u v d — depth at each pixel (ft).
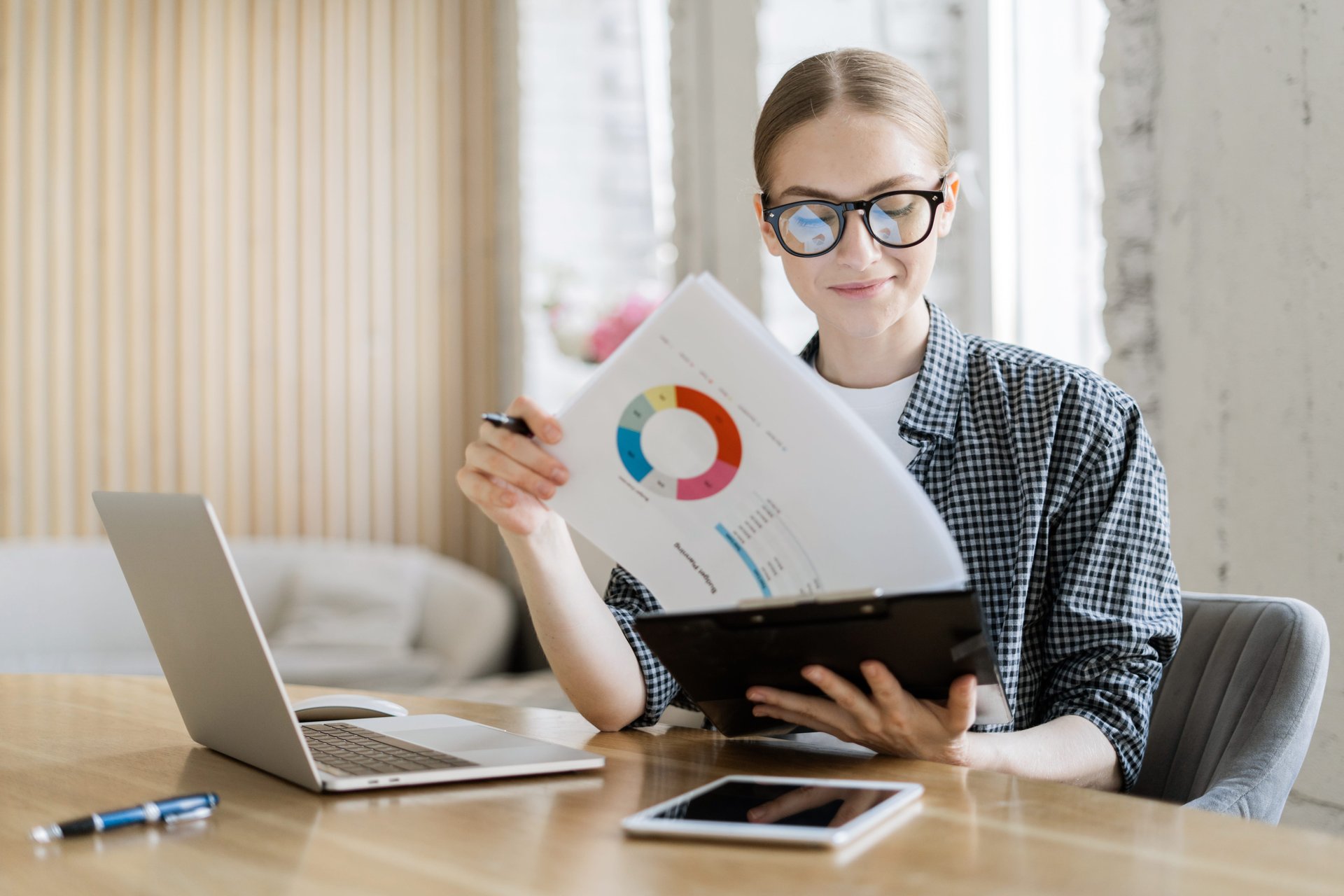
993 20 8.46
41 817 2.74
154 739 3.67
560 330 13.87
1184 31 5.99
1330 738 5.21
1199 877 2.18
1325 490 5.28
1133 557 3.96
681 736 3.74
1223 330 5.81
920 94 3.87
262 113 14.38
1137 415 4.15
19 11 13.46
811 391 2.96
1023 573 3.99
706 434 3.11
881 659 2.91
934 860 2.28
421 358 14.98
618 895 2.10
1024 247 8.32
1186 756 3.87
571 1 14.37
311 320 14.55
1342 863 2.26
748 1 9.84
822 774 3.05
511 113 14.69
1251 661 3.80
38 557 12.60
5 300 13.41
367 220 14.78
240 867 2.30
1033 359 4.28
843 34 9.35
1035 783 2.91
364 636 12.63
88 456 13.66
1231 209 5.74
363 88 14.78
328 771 2.97
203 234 14.15
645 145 14.34
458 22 15.12
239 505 14.23
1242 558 5.72
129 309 13.87
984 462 4.18
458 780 2.97
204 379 14.12
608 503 3.25
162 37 13.98
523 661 13.71
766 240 4.12
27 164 13.51
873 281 3.81
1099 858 2.29
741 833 2.40
